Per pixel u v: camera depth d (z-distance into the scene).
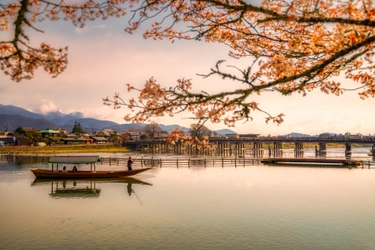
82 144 115.56
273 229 15.93
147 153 96.44
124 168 44.53
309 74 5.19
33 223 17.00
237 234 15.13
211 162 52.94
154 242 14.10
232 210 19.64
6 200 22.83
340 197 23.55
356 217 18.05
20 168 44.38
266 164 49.12
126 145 117.56
